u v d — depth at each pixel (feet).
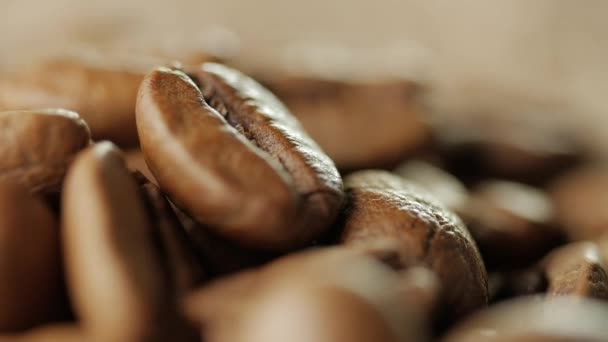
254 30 0.37
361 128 0.23
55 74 0.18
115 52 0.21
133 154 0.18
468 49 0.36
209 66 0.16
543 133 0.31
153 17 0.36
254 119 0.15
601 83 0.34
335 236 0.15
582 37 0.34
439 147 0.27
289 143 0.15
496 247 0.20
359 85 0.25
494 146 0.28
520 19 0.35
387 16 0.37
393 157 0.23
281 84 0.24
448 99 0.35
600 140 0.33
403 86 0.25
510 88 0.36
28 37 0.34
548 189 0.28
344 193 0.15
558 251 0.19
